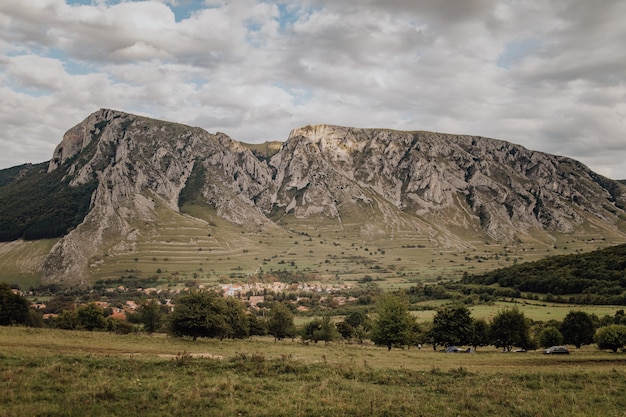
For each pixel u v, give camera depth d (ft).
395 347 330.34
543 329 331.77
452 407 92.48
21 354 126.21
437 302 634.02
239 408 82.02
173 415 75.72
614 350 274.16
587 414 89.86
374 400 92.99
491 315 453.58
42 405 74.28
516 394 105.40
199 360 132.36
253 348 233.35
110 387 87.92
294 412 81.76
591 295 513.45
